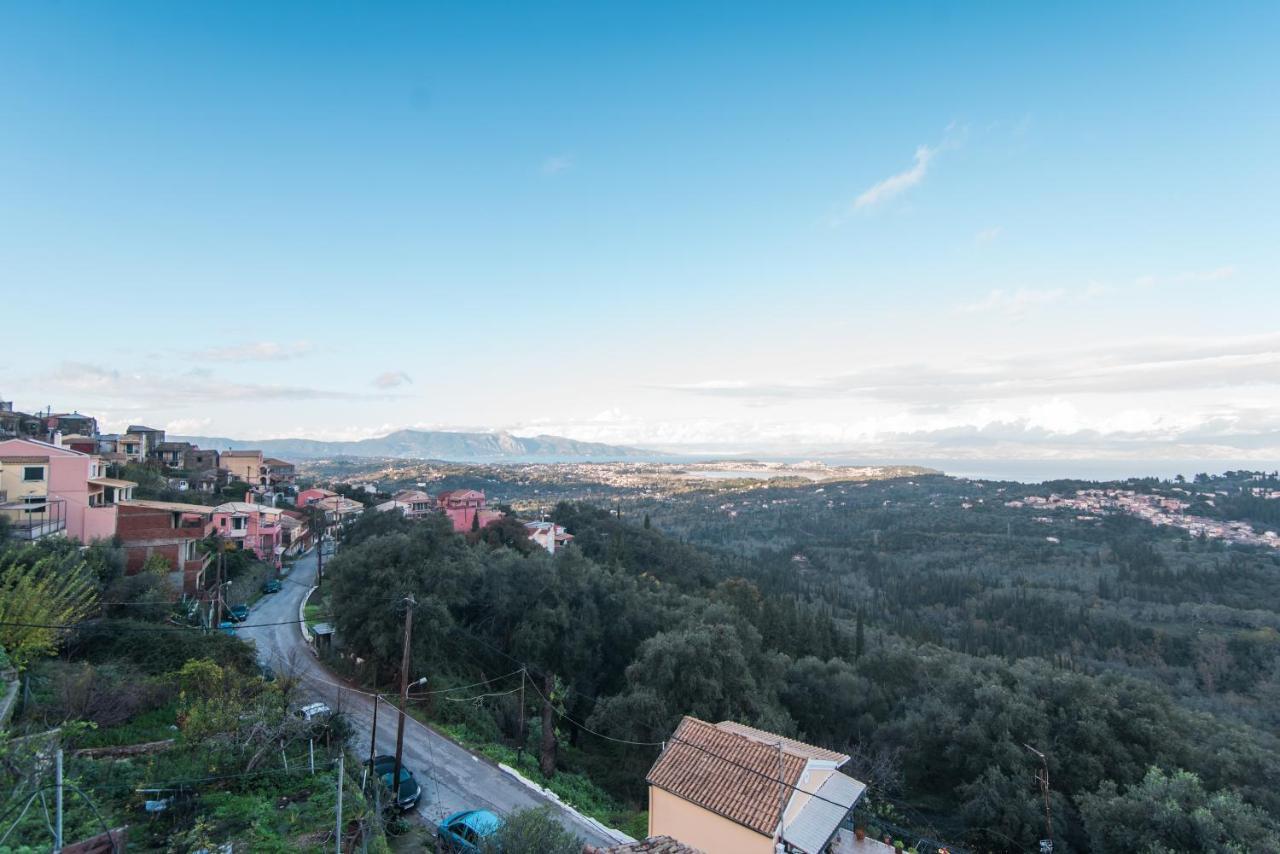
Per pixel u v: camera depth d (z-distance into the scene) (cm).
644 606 4572
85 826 1273
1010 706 3522
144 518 4159
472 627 4041
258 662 3084
